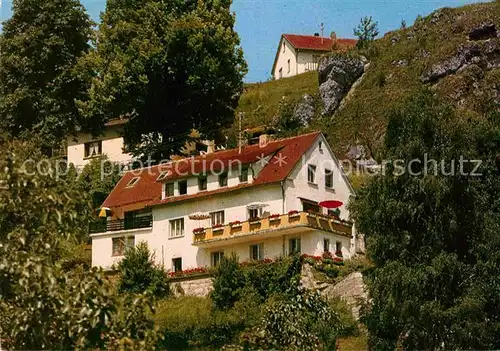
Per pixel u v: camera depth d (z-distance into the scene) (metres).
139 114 105.69
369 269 76.94
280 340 53.84
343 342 70.94
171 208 89.62
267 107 129.12
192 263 87.19
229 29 105.31
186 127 106.44
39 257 37.25
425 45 122.88
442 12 126.00
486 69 115.44
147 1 107.88
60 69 107.81
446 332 65.69
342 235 84.31
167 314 77.56
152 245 89.62
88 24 110.62
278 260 80.25
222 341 75.00
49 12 109.25
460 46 117.06
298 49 144.00
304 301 67.69
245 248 84.75
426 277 67.00
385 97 117.94
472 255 69.31
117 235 90.62
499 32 118.94
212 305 78.62
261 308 76.19
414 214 69.94
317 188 86.69
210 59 102.94
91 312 36.16
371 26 130.62
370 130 114.12
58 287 36.62
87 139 111.31
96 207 99.81
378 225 71.00
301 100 124.19
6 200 38.69
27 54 108.25
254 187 85.56
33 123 107.75
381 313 68.19
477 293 65.69
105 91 103.31
